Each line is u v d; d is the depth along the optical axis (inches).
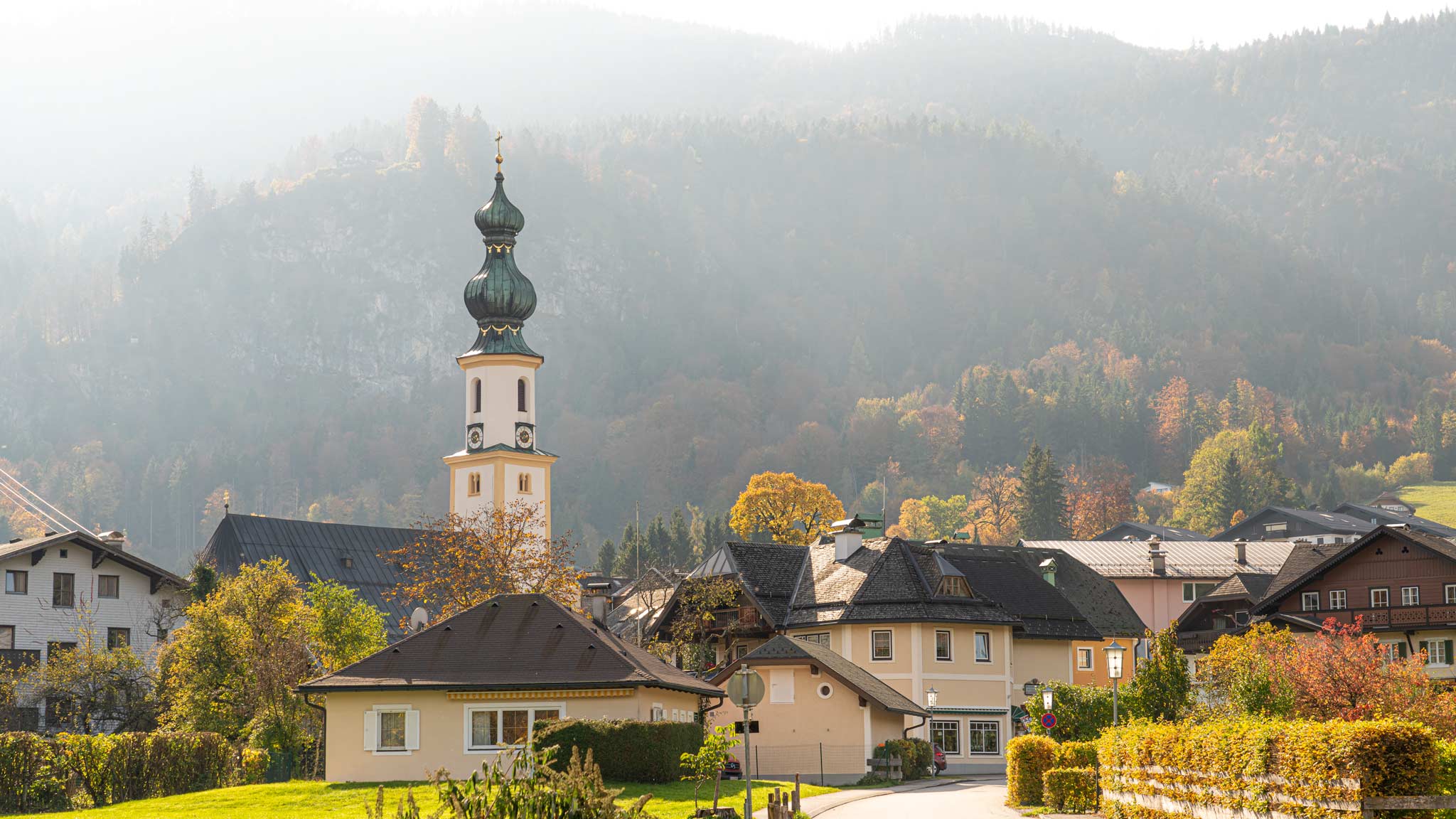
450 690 2815.0
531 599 3021.7
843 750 3430.1
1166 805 1797.5
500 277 6186.0
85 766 2723.9
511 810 1119.6
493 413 6058.1
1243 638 3577.8
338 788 2645.2
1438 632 4298.7
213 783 2942.9
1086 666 4552.2
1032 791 2405.3
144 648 4389.8
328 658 3831.2
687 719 3164.4
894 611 3951.8
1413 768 1310.3
